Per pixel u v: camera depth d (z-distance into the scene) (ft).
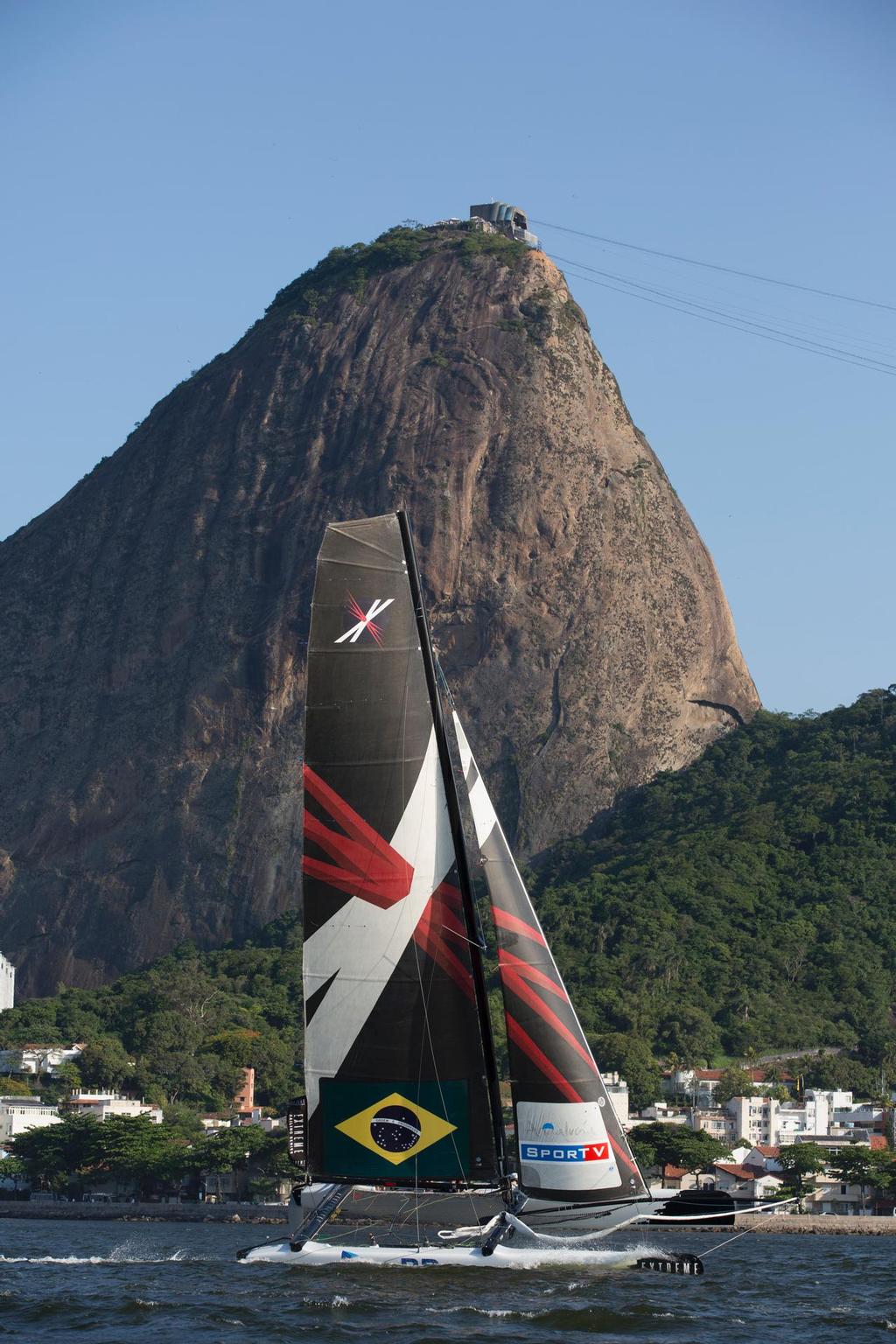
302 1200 242.58
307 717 241.35
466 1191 239.71
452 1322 217.15
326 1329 212.64
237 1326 215.92
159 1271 288.92
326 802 240.12
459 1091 236.22
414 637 242.17
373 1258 240.73
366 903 238.07
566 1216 240.73
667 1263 271.49
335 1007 238.27
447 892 238.48
